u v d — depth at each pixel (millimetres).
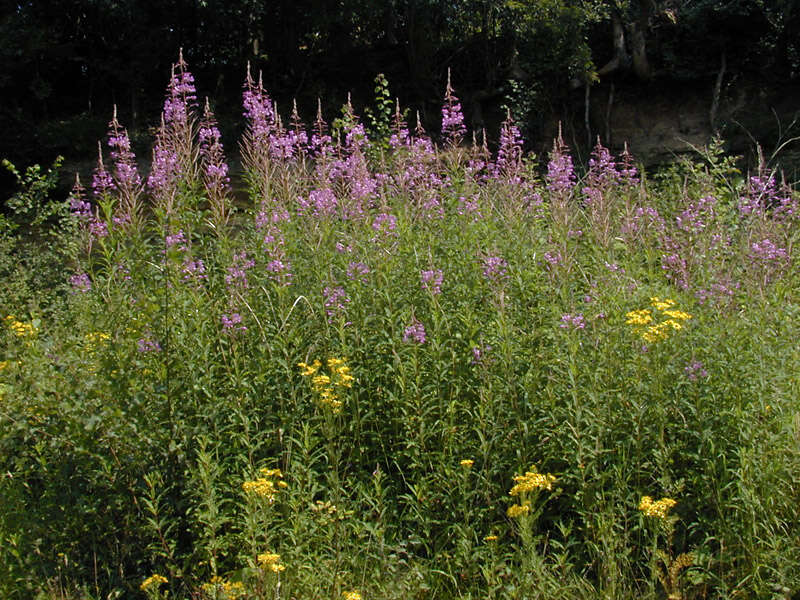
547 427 4500
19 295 8836
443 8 17609
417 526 4383
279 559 3762
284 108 18203
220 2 17484
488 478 4277
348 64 18875
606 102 17344
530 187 6398
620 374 4648
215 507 3992
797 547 3926
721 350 4621
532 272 5219
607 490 4312
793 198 6551
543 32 17016
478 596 3955
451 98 6762
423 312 5184
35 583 4098
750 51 16750
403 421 4566
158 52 18328
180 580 4191
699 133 16578
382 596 3904
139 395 4473
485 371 4547
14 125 17438
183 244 5094
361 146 7152
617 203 6738
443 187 6367
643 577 4051
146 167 16359
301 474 4297
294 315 5047
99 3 17188
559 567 4148
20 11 18391
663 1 18000
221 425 4551
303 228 5824
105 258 5125
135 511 4422
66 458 4559
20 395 4824
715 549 4172
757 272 5195
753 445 4176
